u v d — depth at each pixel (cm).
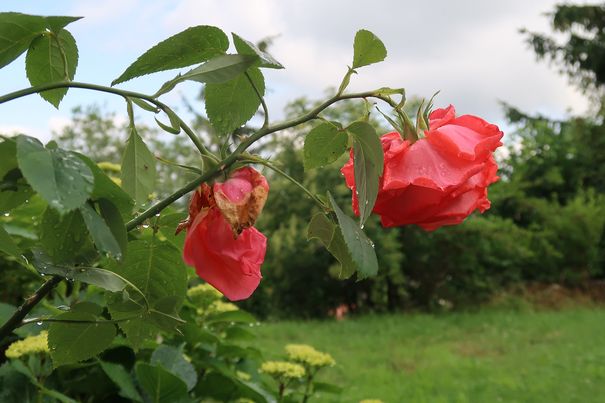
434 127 91
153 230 103
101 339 105
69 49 98
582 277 1644
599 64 2047
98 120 1817
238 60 85
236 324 303
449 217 87
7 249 90
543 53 2119
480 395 695
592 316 1305
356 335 1161
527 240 1550
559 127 2075
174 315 99
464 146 86
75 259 84
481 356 960
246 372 279
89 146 1803
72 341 104
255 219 81
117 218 79
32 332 202
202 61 95
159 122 89
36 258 90
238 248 81
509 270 1560
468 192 88
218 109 101
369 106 91
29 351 176
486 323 1252
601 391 705
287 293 1502
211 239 81
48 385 196
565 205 1858
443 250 1470
